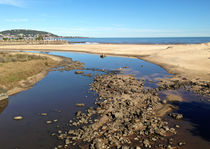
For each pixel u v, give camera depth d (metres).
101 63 45.84
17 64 35.28
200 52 49.69
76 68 38.81
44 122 14.35
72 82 27.00
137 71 35.00
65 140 11.65
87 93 21.70
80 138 11.89
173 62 40.94
